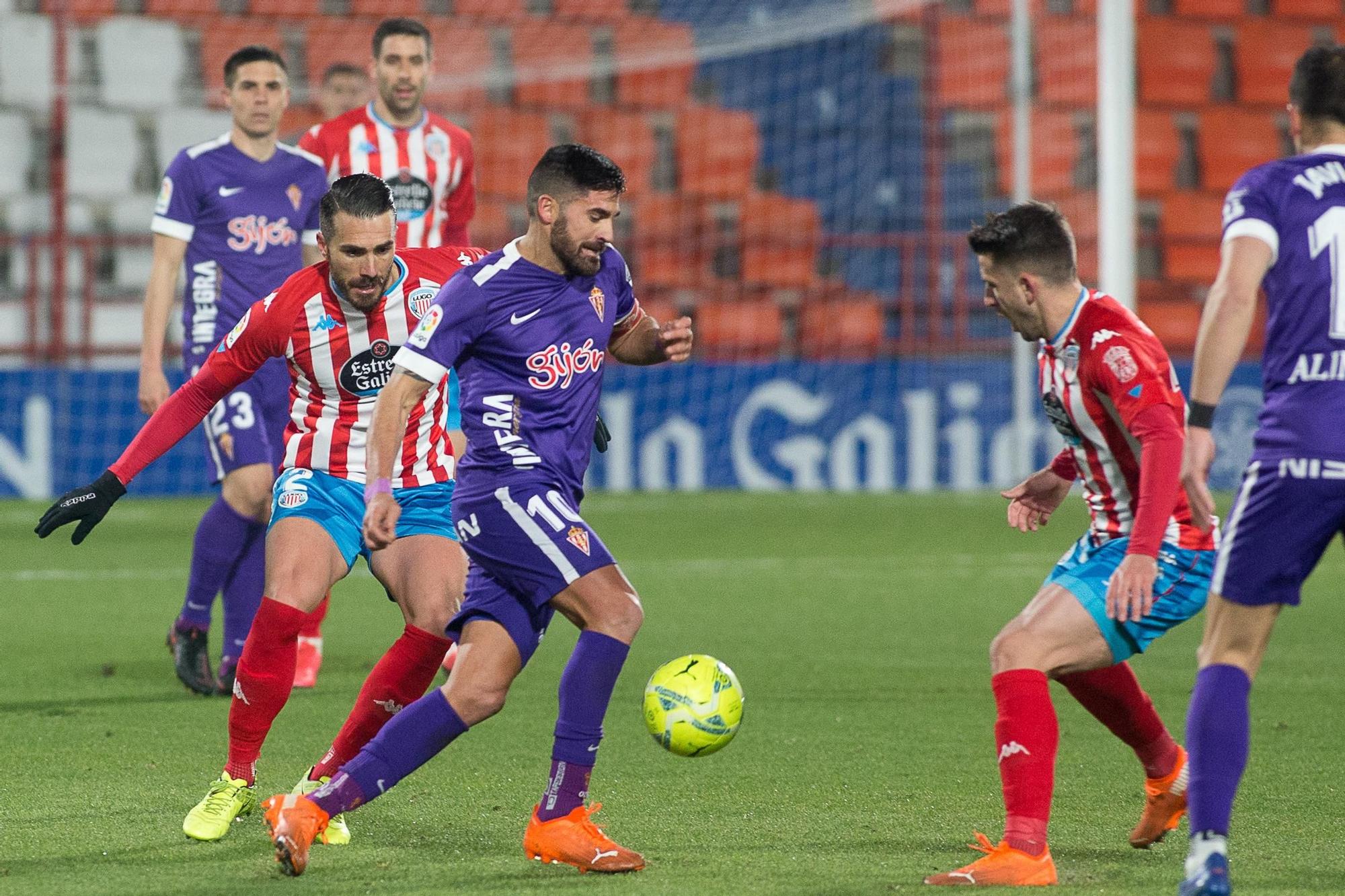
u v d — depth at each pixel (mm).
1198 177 64562
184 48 59938
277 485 15625
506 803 15711
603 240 13398
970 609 30625
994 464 57094
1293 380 11711
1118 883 12742
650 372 55812
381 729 13312
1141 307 62031
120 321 56531
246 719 14539
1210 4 66312
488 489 13516
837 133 65875
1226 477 55812
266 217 23406
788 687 22547
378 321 15383
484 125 63062
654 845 14055
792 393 56562
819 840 14227
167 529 44875
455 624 13719
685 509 50500
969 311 61719
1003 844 12805
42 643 26312
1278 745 18562
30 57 58000
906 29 66562
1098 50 65062
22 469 51469
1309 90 12094
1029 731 12805
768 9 65812
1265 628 11852
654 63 63875
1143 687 22750
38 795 15867
